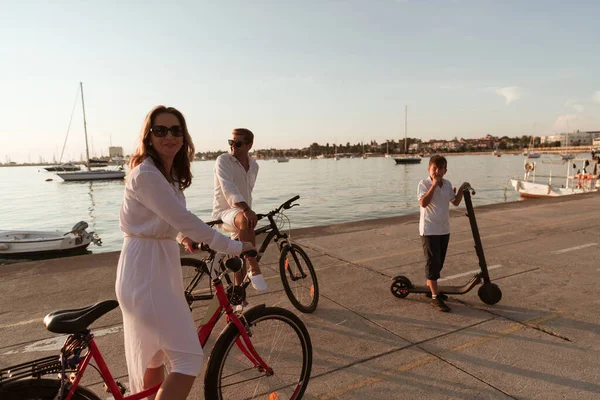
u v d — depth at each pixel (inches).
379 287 195.6
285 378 103.0
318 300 177.5
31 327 157.0
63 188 1964.8
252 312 94.3
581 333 144.4
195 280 141.3
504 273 212.4
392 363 126.9
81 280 209.0
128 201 76.2
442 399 108.6
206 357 135.8
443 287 174.6
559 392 110.3
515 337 142.6
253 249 83.7
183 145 84.9
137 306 74.5
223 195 155.6
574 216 370.0
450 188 168.4
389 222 354.9
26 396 68.9
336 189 1669.5
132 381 79.4
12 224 943.0
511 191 1365.7
